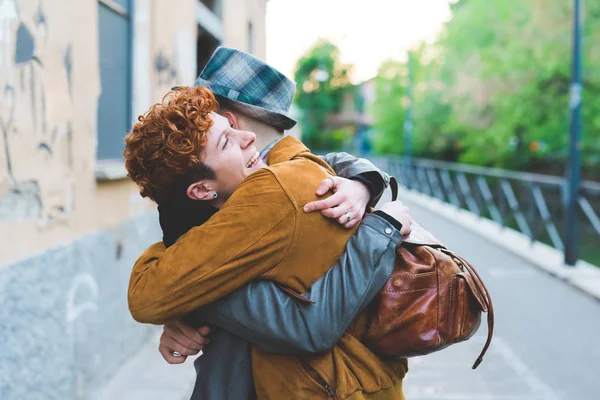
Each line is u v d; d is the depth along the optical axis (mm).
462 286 1221
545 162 20000
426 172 18734
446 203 15648
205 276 1162
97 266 3826
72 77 3439
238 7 10477
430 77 27000
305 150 1368
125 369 4223
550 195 16203
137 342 4707
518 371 4328
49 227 3107
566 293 6621
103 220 3977
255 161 1295
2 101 2625
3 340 2590
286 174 1218
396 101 35406
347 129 58938
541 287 6914
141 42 4957
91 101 3748
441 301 1210
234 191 1231
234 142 1262
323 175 1264
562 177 19406
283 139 1394
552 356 4625
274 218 1174
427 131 27031
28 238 2863
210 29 8148
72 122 3436
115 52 4520
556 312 5832
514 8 17750
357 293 1180
